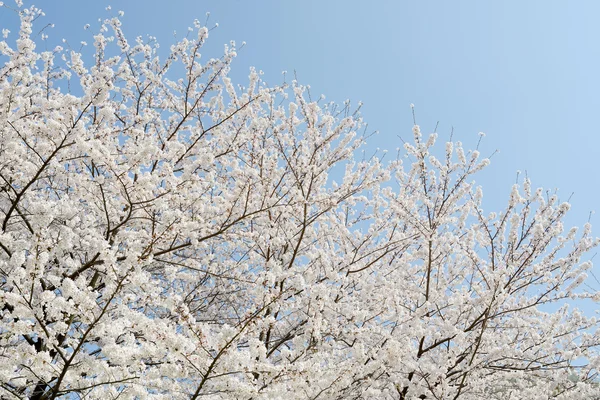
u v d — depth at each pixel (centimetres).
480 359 580
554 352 608
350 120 695
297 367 398
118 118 679
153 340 359
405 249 766
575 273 626
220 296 695
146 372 369
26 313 338
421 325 614
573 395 586
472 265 694
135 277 365
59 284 365
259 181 596
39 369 356
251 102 668
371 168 701
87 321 339
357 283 700
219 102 717
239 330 377
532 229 649
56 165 479
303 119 715
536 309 661
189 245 518
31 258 341
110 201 549
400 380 575
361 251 728
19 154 488
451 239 659
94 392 358
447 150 691
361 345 488
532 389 616
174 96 700
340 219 770
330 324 552
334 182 792
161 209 543
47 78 558
